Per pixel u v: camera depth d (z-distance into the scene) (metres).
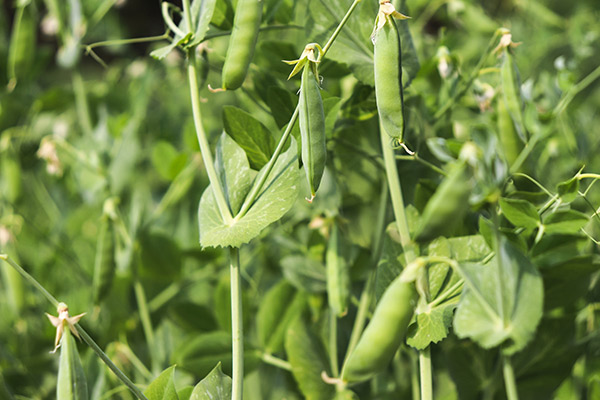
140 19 2.08
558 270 0.97
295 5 1.04
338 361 1.09
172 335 1.31
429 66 1.12
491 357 1.03
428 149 1.06
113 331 1.18
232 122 0.96
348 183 1.12
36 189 1.67
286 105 1.00
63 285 1.44
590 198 1.23
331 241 1.05
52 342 1.25
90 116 1.58
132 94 1.67
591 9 1.71
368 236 1.15
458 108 1.32
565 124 1.25
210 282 1.36
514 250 0.89
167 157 1.36
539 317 0.88
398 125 0.90
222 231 0.92
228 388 0.93
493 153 0.85
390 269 0.96
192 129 1.26
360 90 1.01
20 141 1.52
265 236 1.20
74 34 1.38
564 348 1.03
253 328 1.22
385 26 0.89
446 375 1.13
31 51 1.33
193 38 0.94
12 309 1.32
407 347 1.05
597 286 1.10
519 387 1.04
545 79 1.22
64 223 1.52
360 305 1.05
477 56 1.52
